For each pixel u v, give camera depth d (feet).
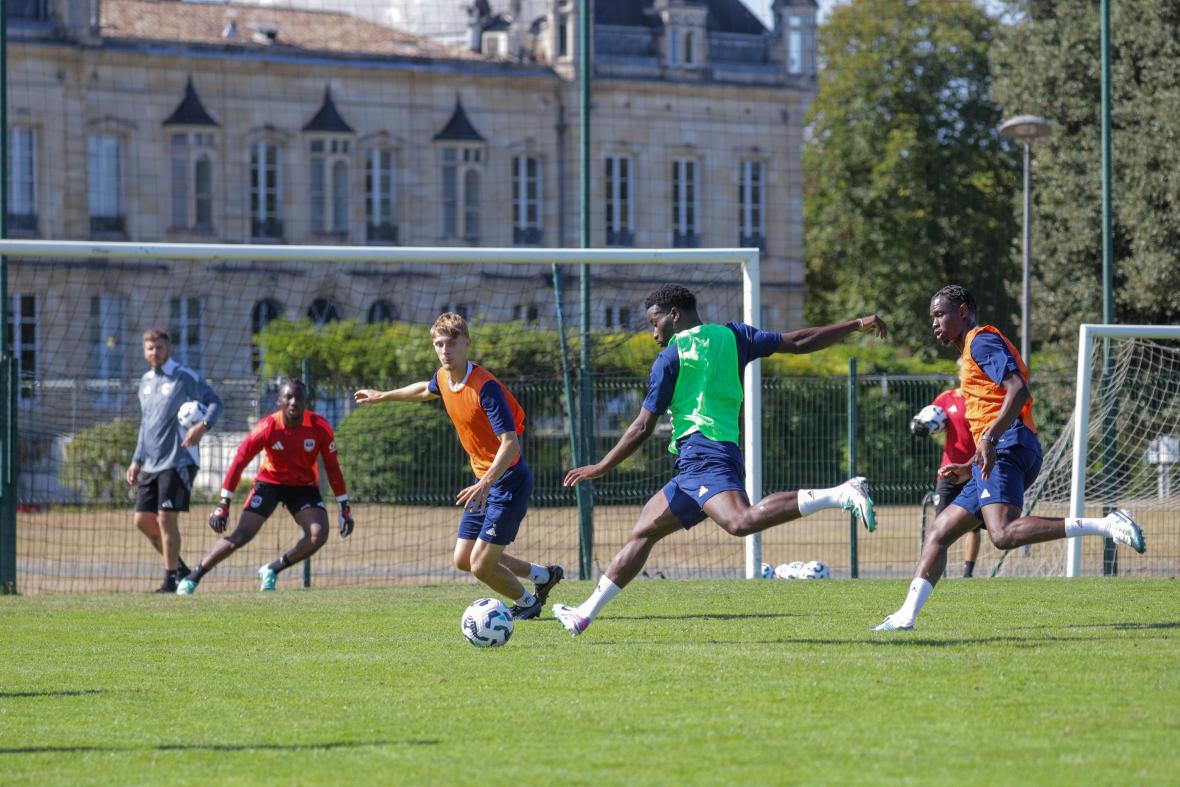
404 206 407.44
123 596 100.01
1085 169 239.91
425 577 128.26
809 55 437.17
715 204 430.20
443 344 73.67
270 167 397.80
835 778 40.37
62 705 54.13
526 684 56.59
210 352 353.51
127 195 381.40
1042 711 48.93
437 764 43.19
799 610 82.28
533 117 415.44
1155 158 225.35
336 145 401.90
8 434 114.52
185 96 386.93
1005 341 66.28
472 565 78.64
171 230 385.29
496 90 412.98
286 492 105.40
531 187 418.10
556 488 149.59
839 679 55.62
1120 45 235.81
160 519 107.96
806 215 469.57
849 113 440.04
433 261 106.22
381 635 74.28
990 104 427.74
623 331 153.48
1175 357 152.46
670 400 64.95
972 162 427.74
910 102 435.12
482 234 412.77
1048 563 132.46
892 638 67.72
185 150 387.34
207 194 390.01
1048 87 247.50
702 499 63.52
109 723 50.52
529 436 153.99
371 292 376.27
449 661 63.57
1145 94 231.91
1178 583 98.22
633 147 421.59
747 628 73.36
